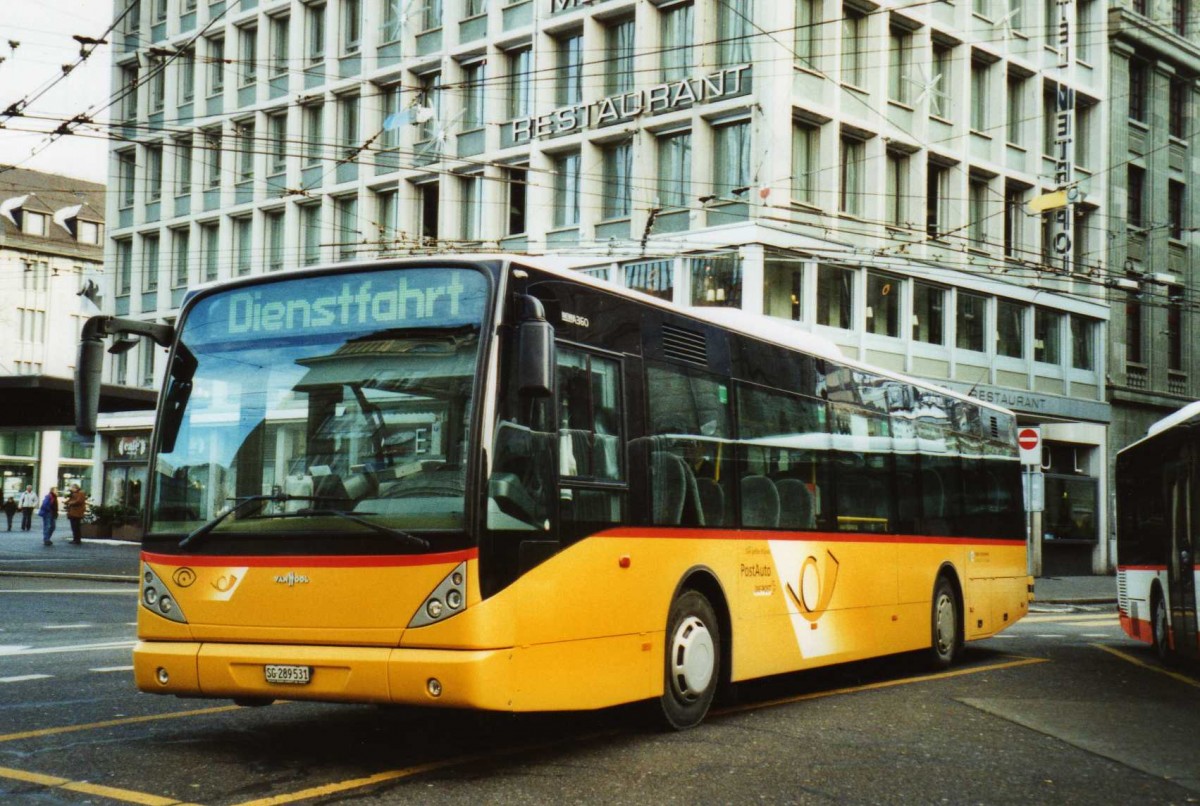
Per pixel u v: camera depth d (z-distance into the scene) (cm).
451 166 3691
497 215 3575
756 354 1068
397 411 759
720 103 3123
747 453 1030
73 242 8500
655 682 881
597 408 841
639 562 864
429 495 736
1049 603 2855
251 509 773
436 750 827
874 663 1464
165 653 777
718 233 3092
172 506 801
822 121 3169
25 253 8288
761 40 3056
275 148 4372
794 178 3134
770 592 1044
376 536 738
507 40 3559
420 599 724
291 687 745
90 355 806
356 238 3981
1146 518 1622
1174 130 4353
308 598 748
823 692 1184
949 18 3491
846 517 1202
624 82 3347
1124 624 1742
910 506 1355
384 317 780
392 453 753
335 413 773
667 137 3253
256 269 4394
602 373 851
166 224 4825
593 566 814
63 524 6600
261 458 784
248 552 768
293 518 760
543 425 784
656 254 3194
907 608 1324
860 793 725
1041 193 3756
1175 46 4222
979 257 3594
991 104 3631
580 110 3384
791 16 3091
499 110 3597
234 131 4522
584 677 799
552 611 771
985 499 1587
